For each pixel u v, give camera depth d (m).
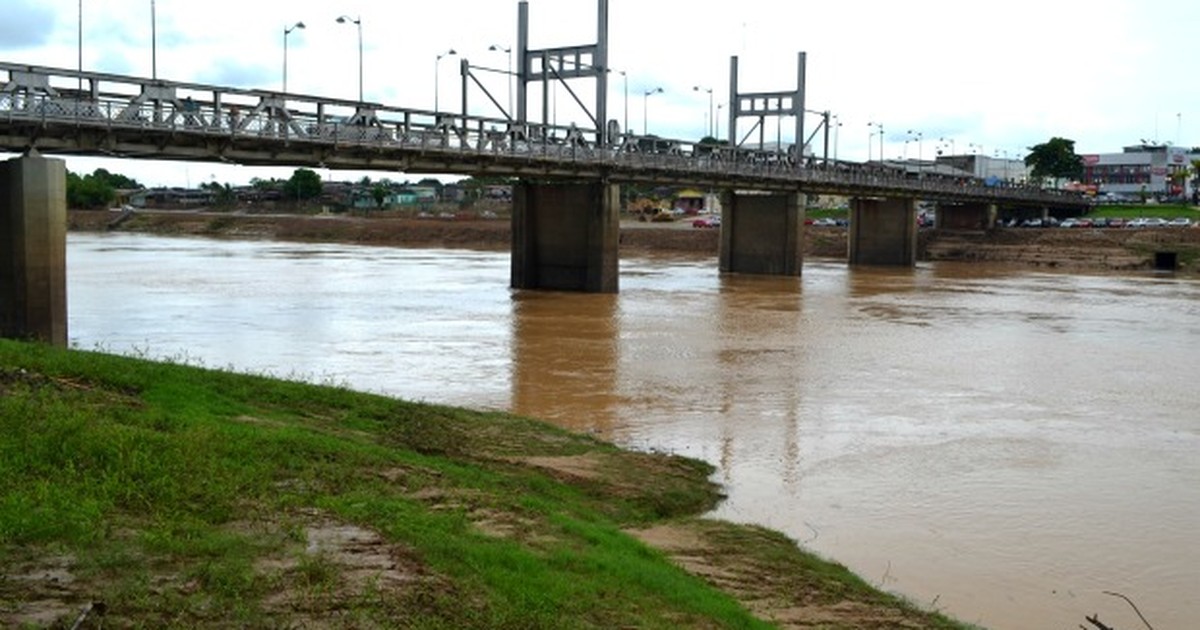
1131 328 56.53
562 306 61.56
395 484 18.00
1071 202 154.12
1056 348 47.81
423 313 56.50
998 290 81.69
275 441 18.75
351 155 54.84
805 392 35.06
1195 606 17.36
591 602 13.55
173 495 15.01
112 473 15.49
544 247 72.75
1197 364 43.53
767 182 88.25
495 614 12.35
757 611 15.54
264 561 13.20
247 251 121.81
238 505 15.33
